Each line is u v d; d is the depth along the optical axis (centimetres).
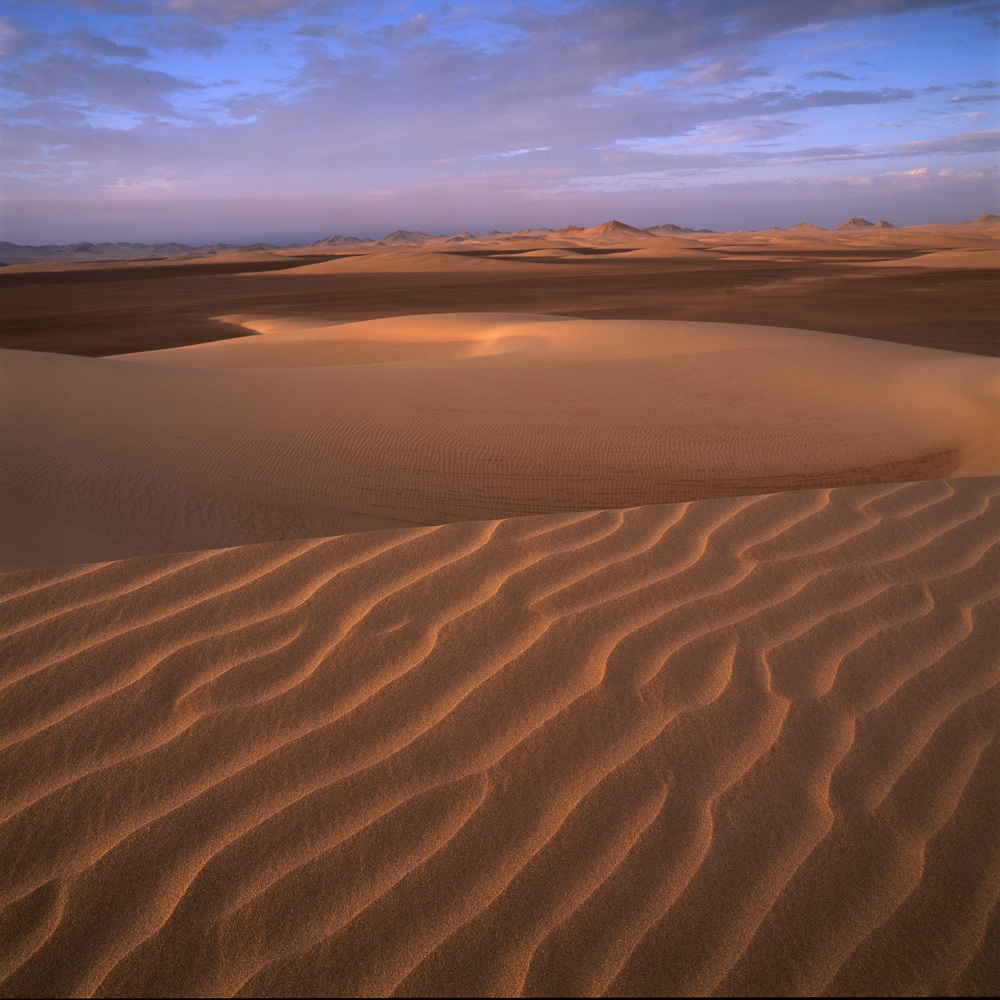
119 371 909
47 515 519
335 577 216
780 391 877
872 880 128
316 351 1652
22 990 113
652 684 175
